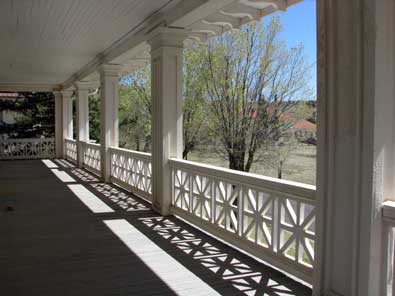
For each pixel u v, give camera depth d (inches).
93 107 801.6
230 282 121.0
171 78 203.8
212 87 477.4
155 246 156.5
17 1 176.7
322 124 101.6
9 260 140.9
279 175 434.3
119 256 145.0
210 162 485.1
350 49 94.9
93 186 307.4
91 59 343.3
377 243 91.4
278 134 435.2
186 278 124.3
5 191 286.0
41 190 289.9
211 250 151.3
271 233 131.7
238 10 171.8
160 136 209.2
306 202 117.1
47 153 577.6
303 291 114.3
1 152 560.7
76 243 160.9
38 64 370.6
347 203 97.4
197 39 221.6
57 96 557.9
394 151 92.5
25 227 186.1
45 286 118.5
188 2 168.1
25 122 820.0
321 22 100.7
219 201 163.2
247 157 454.9
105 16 201.3
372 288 91.4
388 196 92.6
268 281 121.6
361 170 92.0
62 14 198.2
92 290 115.6
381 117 89.8
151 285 119.1
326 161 101.7
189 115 496.4
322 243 103.1
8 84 532.1
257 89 449.4
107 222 195.0
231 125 460.4
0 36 248.8
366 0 89.0
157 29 198.7
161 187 210.2
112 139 326.6
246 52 456.4
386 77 89.9
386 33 89.4
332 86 99.0
